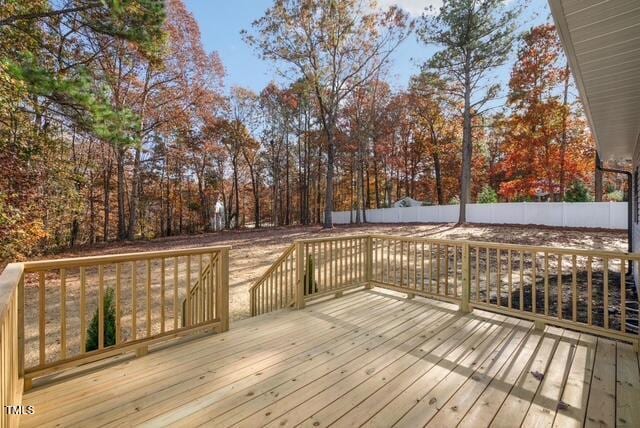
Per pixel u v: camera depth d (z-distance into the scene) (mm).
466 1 13391
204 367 2535
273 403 2062
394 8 14828
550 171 16062
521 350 2791
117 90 13414
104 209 17438
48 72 6203
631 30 2033
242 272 7875
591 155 15609
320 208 28484
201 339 3088
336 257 4559
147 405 2045
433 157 23531
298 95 20828
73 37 10055
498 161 23109
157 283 7246
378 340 3043
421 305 4094
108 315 3043
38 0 7434
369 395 2145
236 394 2164
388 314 3775
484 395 2133
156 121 15820
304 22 14625
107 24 7445
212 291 3309
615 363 2527
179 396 2143
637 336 2709
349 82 17312
